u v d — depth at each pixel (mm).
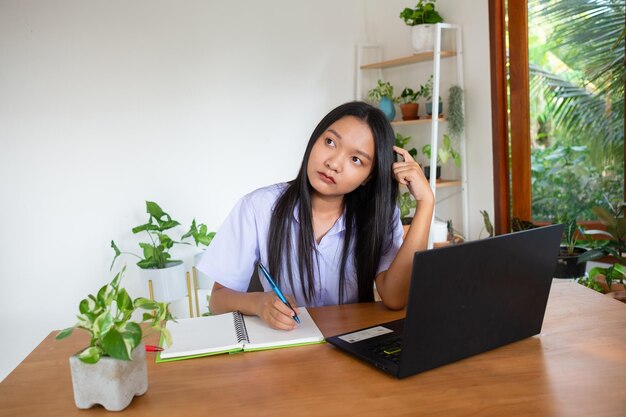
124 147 2953
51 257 2895
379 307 1386
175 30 2975
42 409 867
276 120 3256
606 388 901
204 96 3074
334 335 1162
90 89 2861
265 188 1551
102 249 2973
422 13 2846
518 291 1062
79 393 858
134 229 2756
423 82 3168
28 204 2832
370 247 1458
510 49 2633
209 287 2912
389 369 959
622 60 2287
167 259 2906
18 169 2799
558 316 1262
